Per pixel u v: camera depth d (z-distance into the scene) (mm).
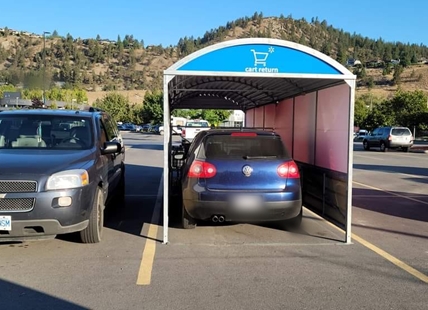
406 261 5699
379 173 16094
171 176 9219
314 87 7910
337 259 5750
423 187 12516
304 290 4680
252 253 5980
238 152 6520
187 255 5855
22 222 5289
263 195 6328
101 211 6605
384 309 4227
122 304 4285
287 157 6613
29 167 5570
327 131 7465
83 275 5059
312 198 8336
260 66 6324
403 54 199125
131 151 26109
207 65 6285
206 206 6316
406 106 60250
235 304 4312
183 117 27531
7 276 5012
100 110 8781
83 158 6215
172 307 4227
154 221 7852
